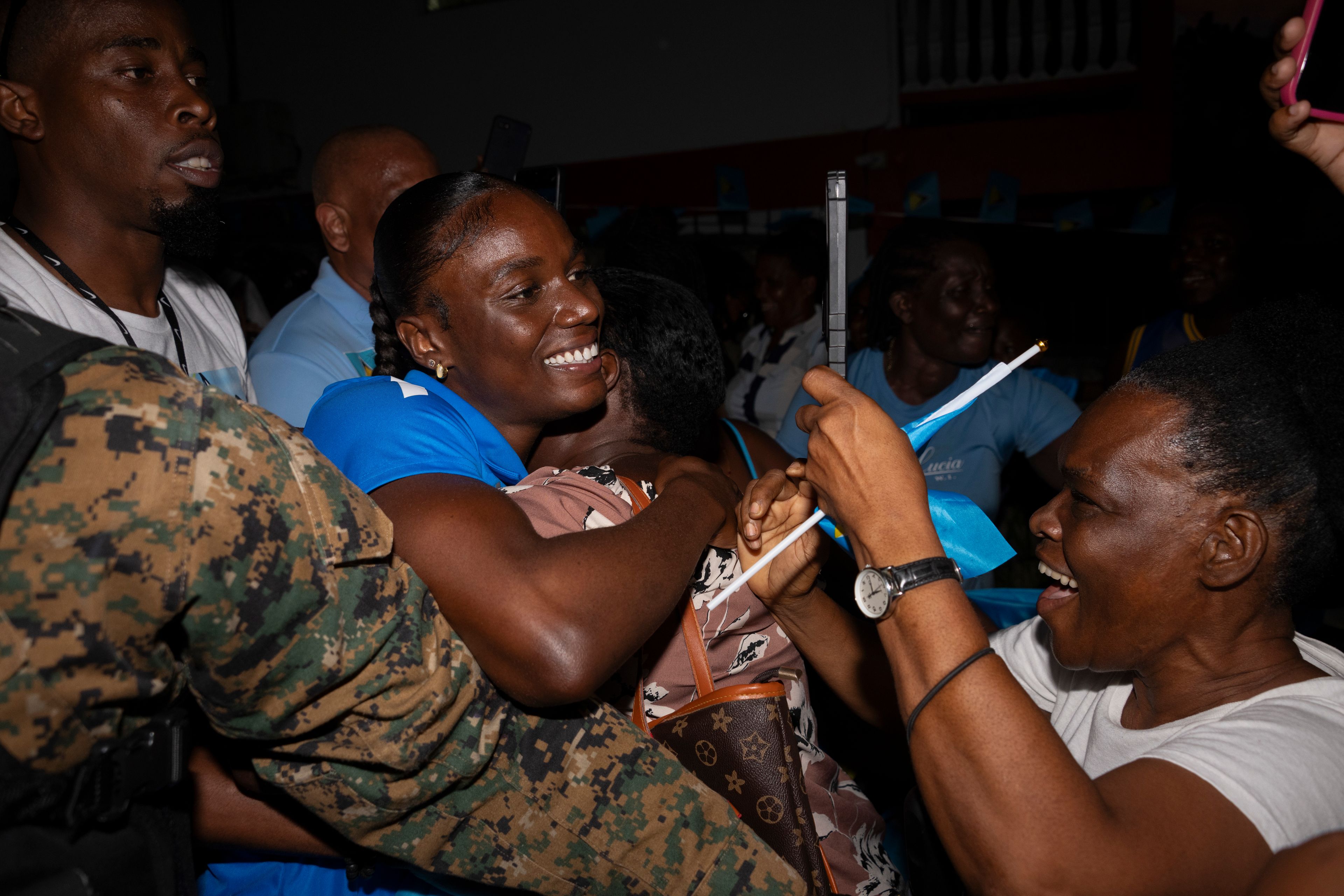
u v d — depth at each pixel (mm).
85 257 1614
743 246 7703
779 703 1214
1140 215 5406
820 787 1386
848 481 1036
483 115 8438
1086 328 6297
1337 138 1160
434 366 1377
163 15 1581
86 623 708
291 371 2295
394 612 907
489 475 1322
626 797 1073
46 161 1567
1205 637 1035
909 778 2010
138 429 745
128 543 723
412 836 994
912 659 978
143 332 1690
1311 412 979
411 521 1065
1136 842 878
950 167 7348
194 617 775
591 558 1061
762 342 4711
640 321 1467
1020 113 7406
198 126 1609
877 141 7480
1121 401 1040
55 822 728
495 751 1030
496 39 8289
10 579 692
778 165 7723
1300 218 6223
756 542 1269
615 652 1032
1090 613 1069
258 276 6270
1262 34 6766
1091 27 7027
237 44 8875
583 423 1509
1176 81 6973
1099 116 7035
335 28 8625
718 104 7840
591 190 8242
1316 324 992
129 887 792
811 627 1432
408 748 922
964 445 2961
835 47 7465
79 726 718
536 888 1065
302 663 841
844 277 1187
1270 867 762
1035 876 880
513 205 1312
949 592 985
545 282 1313
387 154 2482
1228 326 3418
